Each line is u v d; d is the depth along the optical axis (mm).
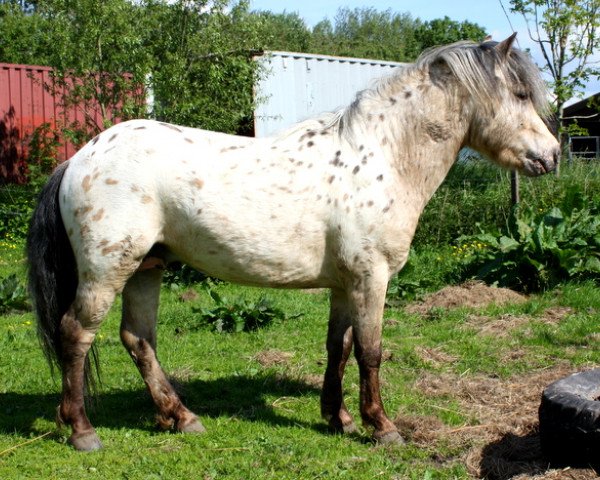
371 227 4090
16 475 3854
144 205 3994
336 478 3824
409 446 4258
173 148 4055
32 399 5203
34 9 23812
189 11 11477
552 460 3857
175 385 5211
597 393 4109
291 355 6234
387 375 5645
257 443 4316
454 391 5266
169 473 3914
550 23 12070
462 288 8148
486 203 11391
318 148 4199
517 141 4379
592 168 12414
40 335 4188
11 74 14695
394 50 34125
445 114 4297
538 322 6980
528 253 8281
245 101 12141
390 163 4191
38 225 4156
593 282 8078
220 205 4031
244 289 9039
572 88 12234
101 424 4695
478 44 4352
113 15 11195
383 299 4223
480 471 3945
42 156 14398
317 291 8930
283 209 4086
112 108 12125
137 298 4430
